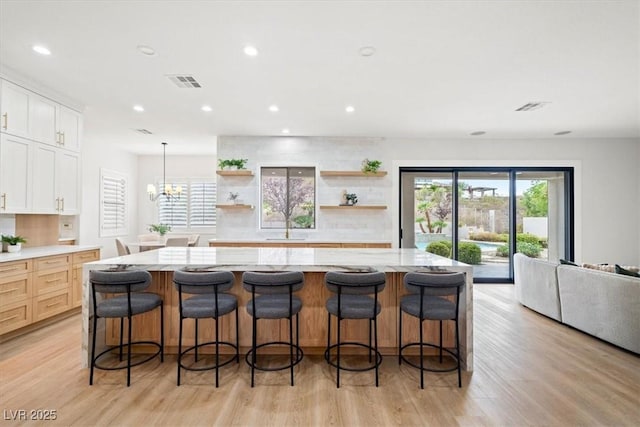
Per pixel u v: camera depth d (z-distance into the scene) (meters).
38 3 2.08
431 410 2.07
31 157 3.44
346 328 2.84
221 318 2.82
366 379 2.44
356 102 3.89
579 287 3.39
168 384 2.34
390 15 2.20
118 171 6.91
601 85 3.36
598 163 5.66
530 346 3.10
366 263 2.64
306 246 5.25
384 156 5.70
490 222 5.86
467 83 3.32
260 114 4.38
